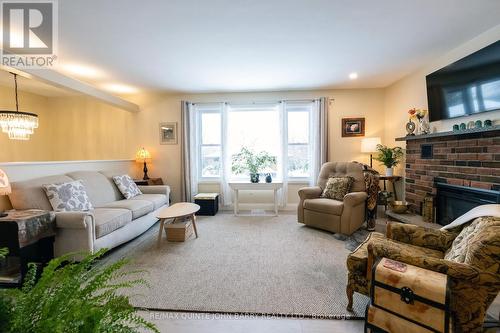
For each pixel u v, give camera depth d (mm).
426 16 2256
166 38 2611
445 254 1657
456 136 2854
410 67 3596
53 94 4766
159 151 4973
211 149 5039
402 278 1287
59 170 3189
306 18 2266
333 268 2324
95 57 3074
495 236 1189
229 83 4262
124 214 2865
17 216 2111
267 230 3490
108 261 2525
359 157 4727
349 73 3828
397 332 1296
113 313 748
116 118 4965
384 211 4312
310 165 4781
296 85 4438
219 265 2408
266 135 4914
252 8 2098
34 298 699
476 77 2580
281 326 1588
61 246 2365
